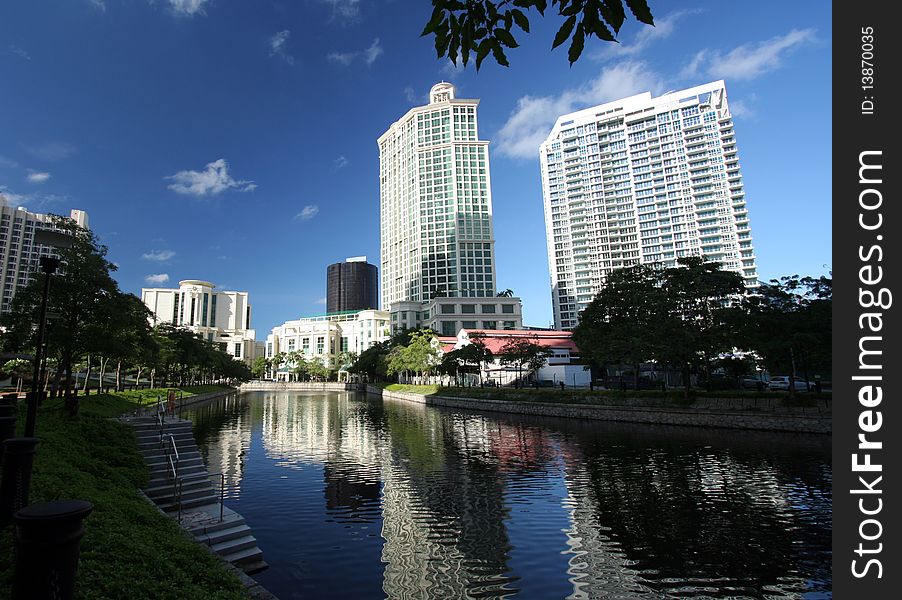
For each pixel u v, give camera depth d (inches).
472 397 2390.5
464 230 7258.9
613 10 141.9
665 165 6304.1
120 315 1163.3
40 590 172.2
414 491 786.8
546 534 582.9
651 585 449.7
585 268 6604.3
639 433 1348.4
